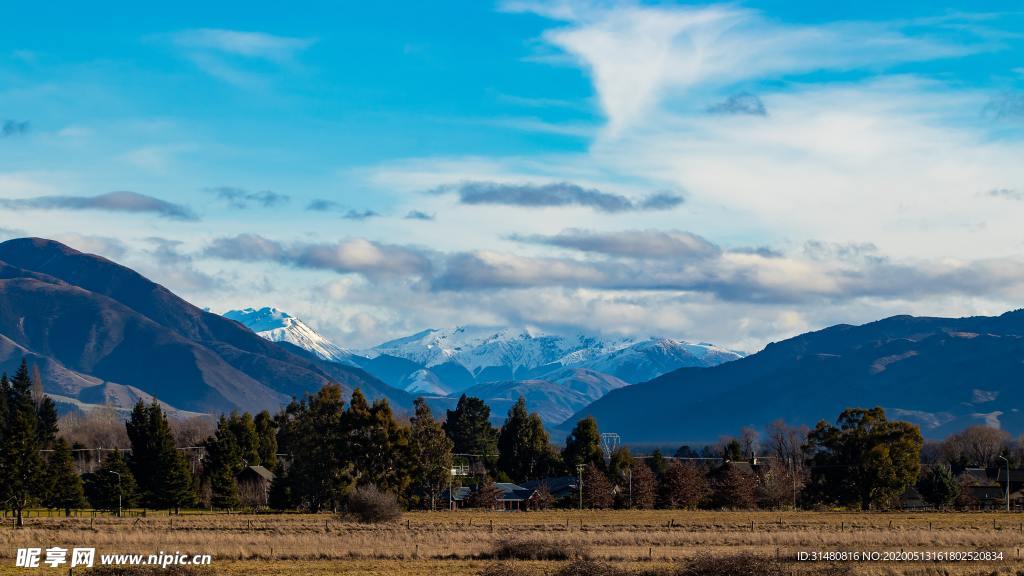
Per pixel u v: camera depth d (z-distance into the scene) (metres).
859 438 152.50
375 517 108.94
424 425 157.00
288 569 65.69
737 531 98.12
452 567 66.88
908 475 152.12
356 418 133.25
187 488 145.00
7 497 108.56
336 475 133.62
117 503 139.62
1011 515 139.00
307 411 143.00
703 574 60.62
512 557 71.94
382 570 65.31
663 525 107.56
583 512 148.50
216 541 78.56
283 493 145.12
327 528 98.44
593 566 61.66
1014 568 65.19
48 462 135.50
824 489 155.75
